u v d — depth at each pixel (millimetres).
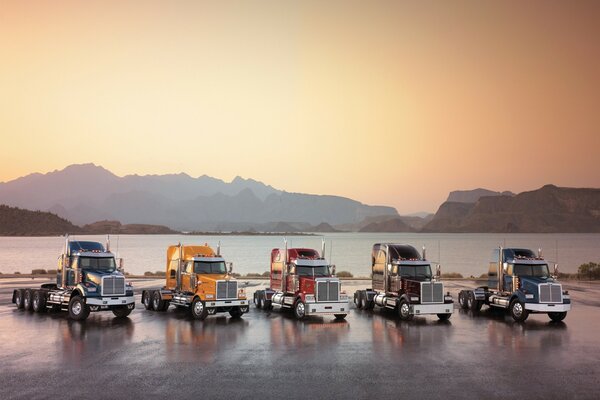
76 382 12625
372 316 25281
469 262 113188
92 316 24469
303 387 12297
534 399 11477
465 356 15906
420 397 11570
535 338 19156
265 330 20656
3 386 12234
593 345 17781
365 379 13070
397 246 26516
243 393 11766
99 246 25469
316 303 23516
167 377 13148
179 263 25625
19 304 26953
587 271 53250
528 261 24734
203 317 23266
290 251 26094
